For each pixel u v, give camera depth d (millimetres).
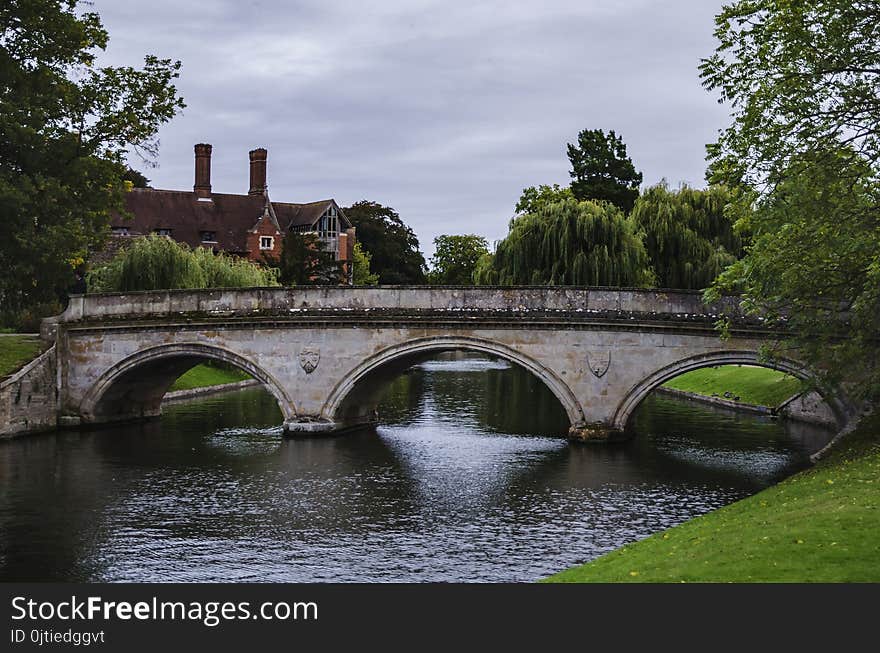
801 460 33812
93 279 53406
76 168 34781
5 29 34281
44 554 22141
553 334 36562
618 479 30703
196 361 44219
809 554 14852
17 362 38906
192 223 90312
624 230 47375
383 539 23562
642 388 35812
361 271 100688
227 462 33594
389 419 46656
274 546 22875
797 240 23172
